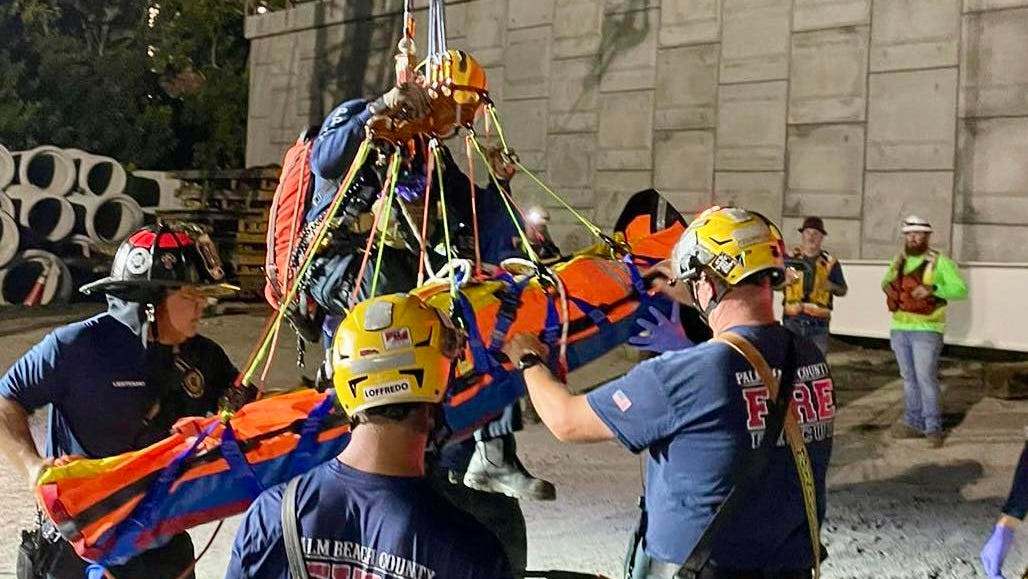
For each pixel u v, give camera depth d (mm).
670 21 13648
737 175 13047
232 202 18109
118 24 23297
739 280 2879
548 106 15188
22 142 20641
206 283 3289
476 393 3432
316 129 4332
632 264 4039
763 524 2801
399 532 2125
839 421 9188
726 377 2758
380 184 4121
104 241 18438
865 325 11617
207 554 5723
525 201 15508
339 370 2221
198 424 3111
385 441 2207
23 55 21016
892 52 11641
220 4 22109
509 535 4164
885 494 7082
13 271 17375
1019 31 10758
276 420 3125
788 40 12484
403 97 3754
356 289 3898
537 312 3648
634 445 2834
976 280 10883
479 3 16078
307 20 19062
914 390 8570
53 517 2928
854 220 12008
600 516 6492
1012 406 9531
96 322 3287
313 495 2178
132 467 2992
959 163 11195
